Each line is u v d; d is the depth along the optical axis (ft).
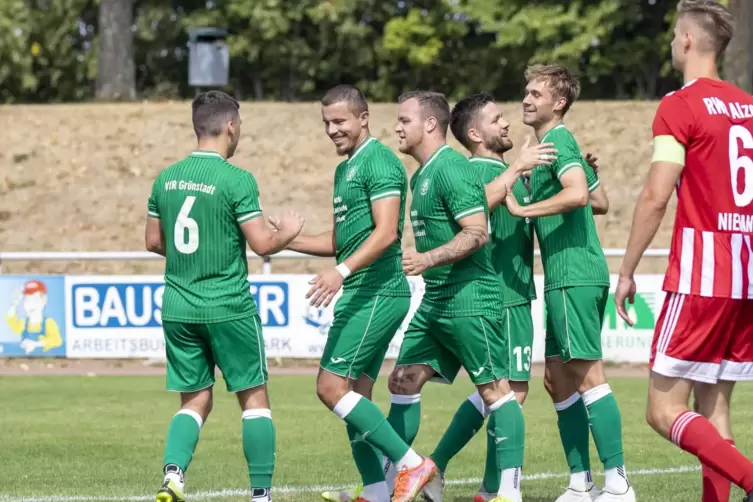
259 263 177.47
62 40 422.00
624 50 379.14
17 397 123.44
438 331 66.13
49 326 148.25
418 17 396.98
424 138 65.98
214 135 63.26
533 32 358.43
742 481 52.95
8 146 247.91
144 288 147.33
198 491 74.49
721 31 56.70
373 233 62.54
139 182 235.20
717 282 54.29
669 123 55.01
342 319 64.85
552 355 69.56
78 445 93.50
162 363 150.10
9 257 146.41
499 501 64.54
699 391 60.59
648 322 144.25
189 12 467.11
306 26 448.65
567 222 66.74
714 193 54.49
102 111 267.59
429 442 95.14
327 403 64.85
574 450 69.05
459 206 62.54
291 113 262.67
